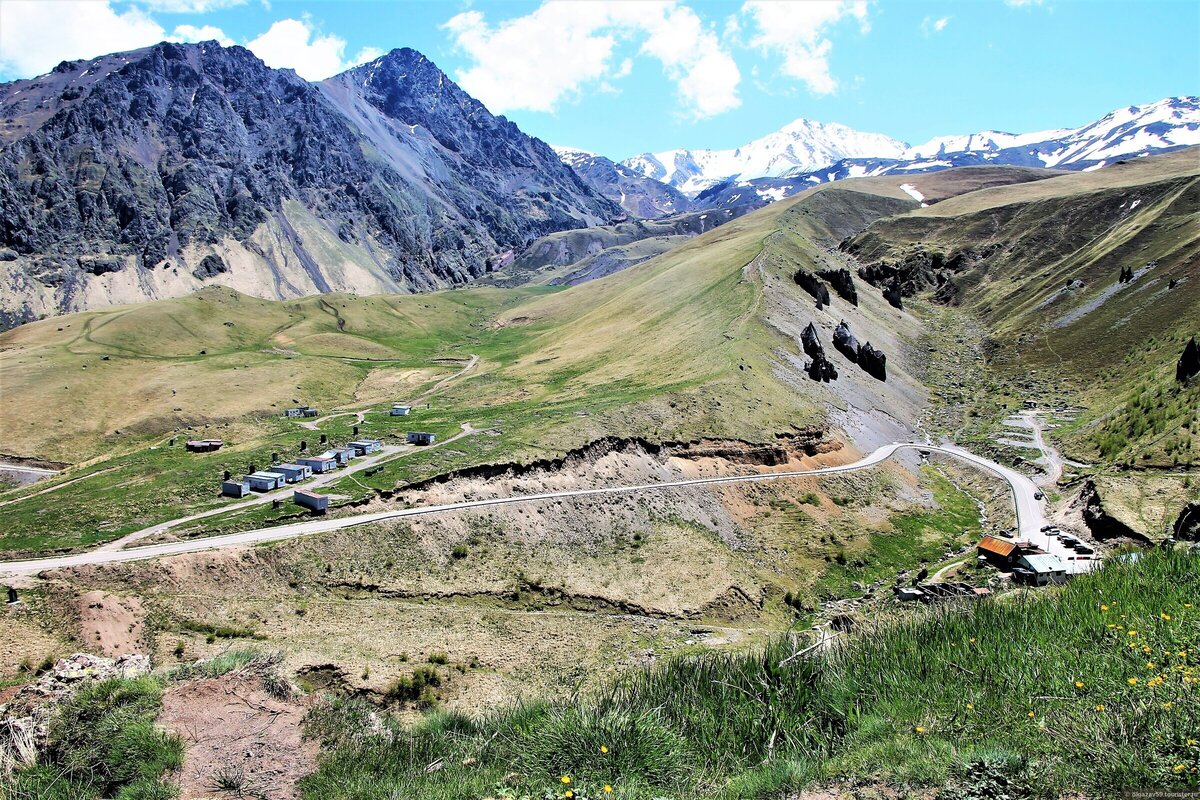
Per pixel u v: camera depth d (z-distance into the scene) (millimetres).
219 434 143500
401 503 94312
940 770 13734
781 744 17516
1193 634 15898
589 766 16234
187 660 56156
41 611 62938
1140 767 12336
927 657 18547
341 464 111500
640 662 58625
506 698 49844
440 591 77438
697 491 106750
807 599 86938
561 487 102688
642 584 83250
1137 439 113500
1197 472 90062
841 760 15258
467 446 115188
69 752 18172
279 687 22547
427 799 16469
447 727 22188
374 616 68750
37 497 98125
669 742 17156
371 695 49281
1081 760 13023
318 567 77375
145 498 95938
